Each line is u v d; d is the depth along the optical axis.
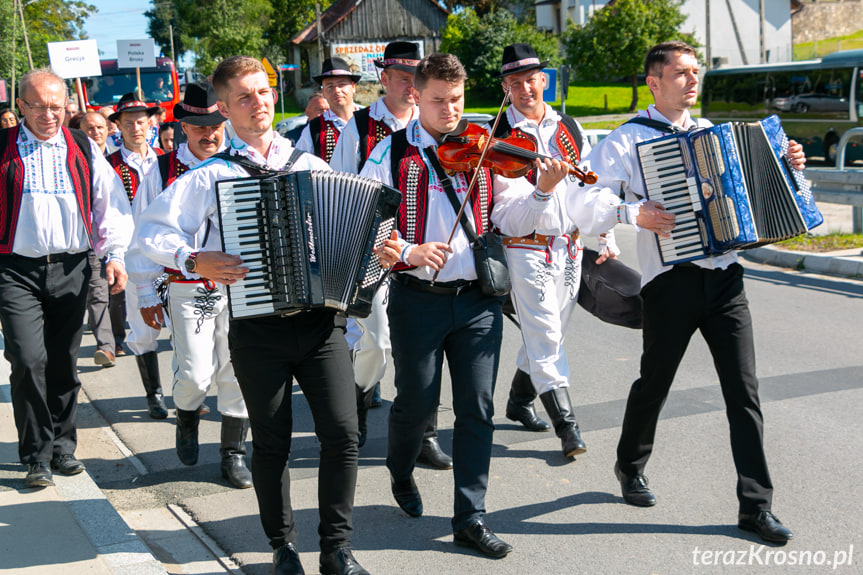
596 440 5.09
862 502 4.11
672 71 3.80
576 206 3.89
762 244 3.73
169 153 5.09
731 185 3.55
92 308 7.07
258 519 4.24
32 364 4.35
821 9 55.47
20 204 4.40
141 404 6.20
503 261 3.81
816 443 4.85
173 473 4.88
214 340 4.68
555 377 4.88
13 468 4.64
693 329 3.80
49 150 4.50
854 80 20.72
